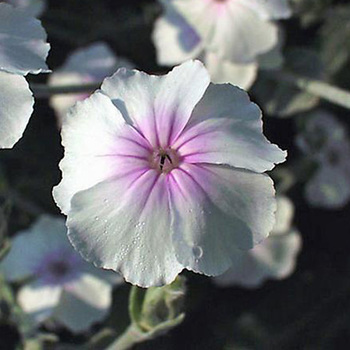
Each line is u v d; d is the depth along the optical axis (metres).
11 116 0.15
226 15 0.21
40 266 0.22
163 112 0.16
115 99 0.16
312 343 0.25
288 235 0.23
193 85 0.15
